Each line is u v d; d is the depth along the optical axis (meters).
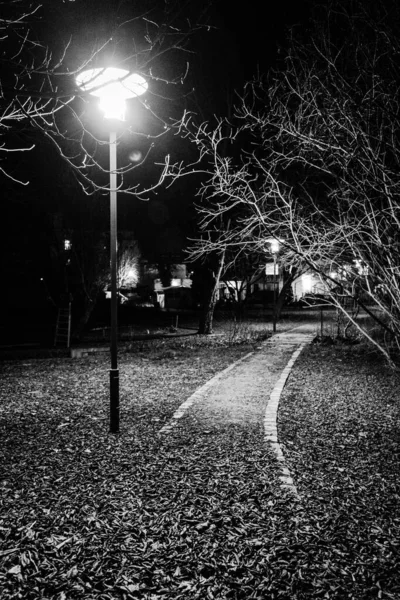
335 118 5.74
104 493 4.86
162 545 3.87
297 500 4.65
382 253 5.85
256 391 10.03
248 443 6.47
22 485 5.06
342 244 6.53
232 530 4.09
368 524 4.16
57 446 6.44
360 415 7.86
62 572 3.51
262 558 3.66
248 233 6.68
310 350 16.80
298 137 5.99
